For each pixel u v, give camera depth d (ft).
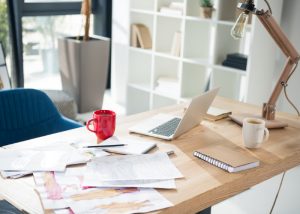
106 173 5.07
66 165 5.29
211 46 12.93
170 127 6.69
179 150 5.94
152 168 5.28
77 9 16.39
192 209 4.70
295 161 6.10
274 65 11.32
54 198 4.51
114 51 16.42
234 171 5.35
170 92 13.32
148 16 14.43
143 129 6.56
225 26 11.65
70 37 15.43
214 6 12.10
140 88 14.11
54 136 6.30
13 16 14.64
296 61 6.98
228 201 8.64
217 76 11.96
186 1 11.99
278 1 10.75
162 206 4.43
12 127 7.73
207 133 6.66
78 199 4.50
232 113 7.52
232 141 6.39
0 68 13.69
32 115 7.98
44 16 15.69
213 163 5.54
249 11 6.58
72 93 15.08
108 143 5.92
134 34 14.10
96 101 15.40
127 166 5.28
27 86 16.08
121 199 4.54
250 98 11.09
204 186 4.94
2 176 5.00
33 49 15.85
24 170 5.10
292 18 10.96
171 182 4.96
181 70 12.55
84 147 5.83
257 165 5.60
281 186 8.33
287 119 7.52
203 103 6.60
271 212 8.36
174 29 13.70
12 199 4.54
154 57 13.52
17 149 5.74
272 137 6.64
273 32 6.80
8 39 14.88
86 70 14.70
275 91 7.17
